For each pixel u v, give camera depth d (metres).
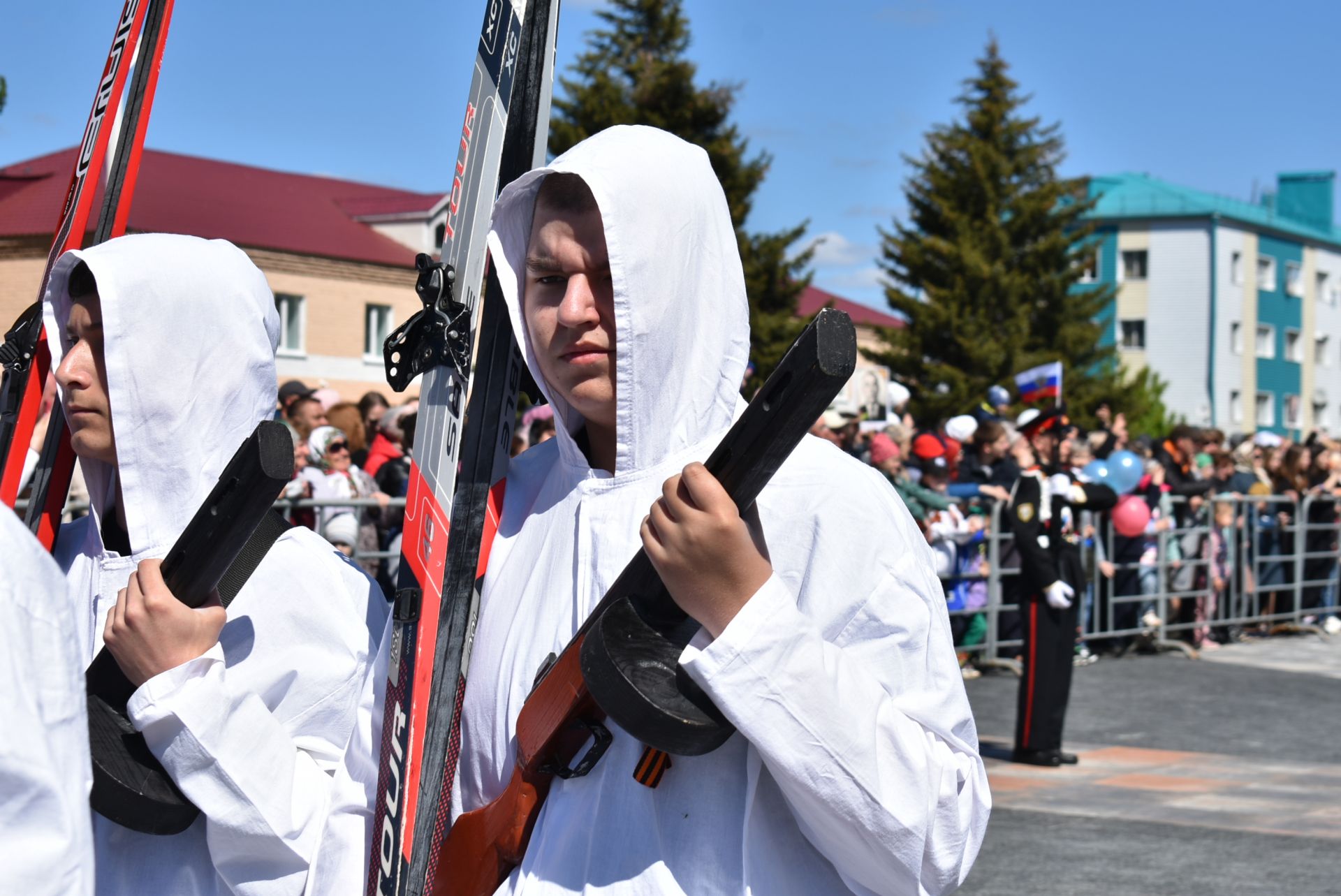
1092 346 39.84
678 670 1.39
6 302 27.42
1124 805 5.76
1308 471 11.76
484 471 1.83
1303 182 55.72
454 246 1.86
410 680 1.69
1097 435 11.20
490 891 1.59
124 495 1.87
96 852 1.76
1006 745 6.98
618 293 1.53
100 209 2.27
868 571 1.48
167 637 1.60
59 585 1.19
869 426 10.51
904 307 39.06
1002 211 40.53
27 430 2.12
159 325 1.87
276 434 1.51
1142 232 49.97
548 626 1.62
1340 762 6.79
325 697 1.86
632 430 1.59
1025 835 5.22
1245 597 10.97
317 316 28.98
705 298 1.62
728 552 1.32
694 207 1.60
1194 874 4.71
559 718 1.50
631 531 1.59
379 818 1.66
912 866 1.41
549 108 2.03
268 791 1.66
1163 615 10.20
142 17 2.35
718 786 1.48
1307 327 53.56
